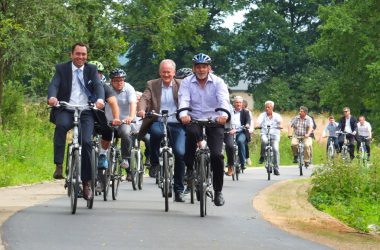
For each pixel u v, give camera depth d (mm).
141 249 9086
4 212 12000
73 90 12258
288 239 10266
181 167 14180
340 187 18156
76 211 12453
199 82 12742
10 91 35000
